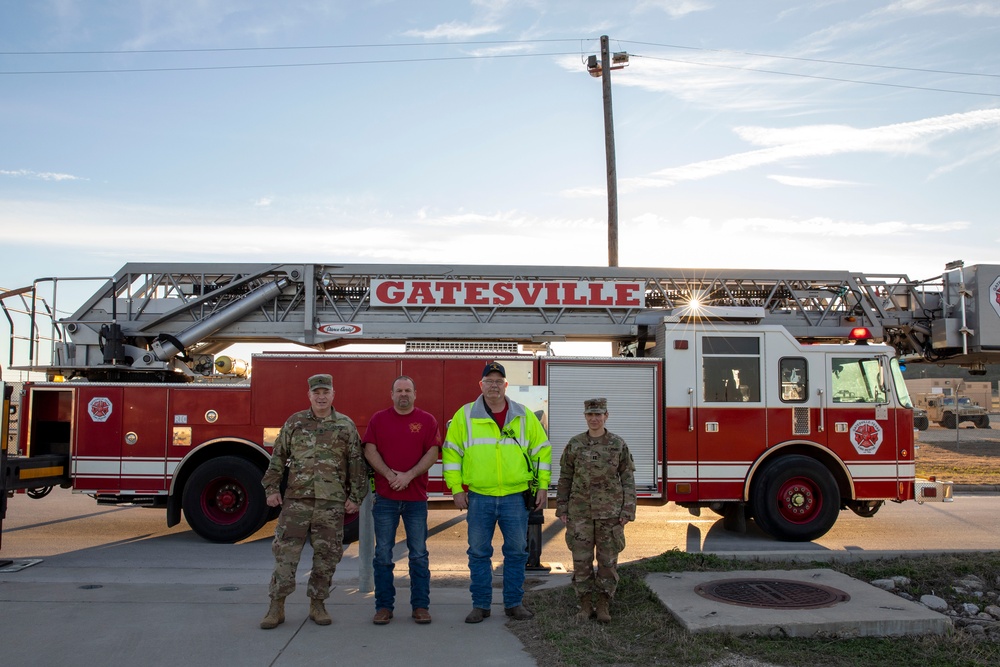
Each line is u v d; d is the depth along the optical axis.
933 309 14.20
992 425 40.88
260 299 12.96
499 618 5.89
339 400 9.67
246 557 8.79
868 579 6.73
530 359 9.67
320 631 5.52
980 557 7.27
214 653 5.04
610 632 5.48
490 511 5.85
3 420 8.26
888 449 10.02
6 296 11.91
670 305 13.55
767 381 9.94
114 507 12.77
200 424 9.76
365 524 6.77
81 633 5.42
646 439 9.77
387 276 13.24
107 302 12.97
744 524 10.52
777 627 5.22
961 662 4.80
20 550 9.15
